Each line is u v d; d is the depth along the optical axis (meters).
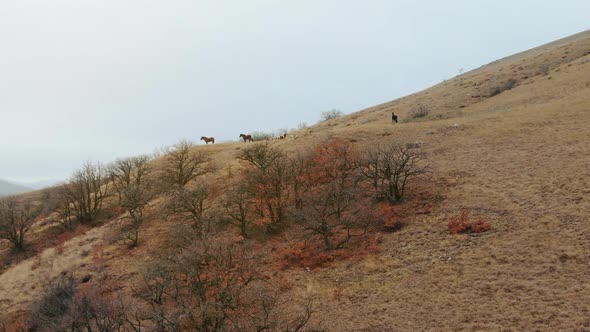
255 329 20.30
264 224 35.12
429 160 38.81
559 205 24.92
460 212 28.33
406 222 29.73
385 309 20.78
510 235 23.62
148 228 41.22
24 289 34.59
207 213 38.09
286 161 42.75
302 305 23.09
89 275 33.69
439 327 18.06
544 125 39.59
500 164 33.88
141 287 28.77
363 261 26.56
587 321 15.59
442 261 23.56
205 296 21.55
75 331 23.16
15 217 48.47
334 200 33.59
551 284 18.42
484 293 19.42
